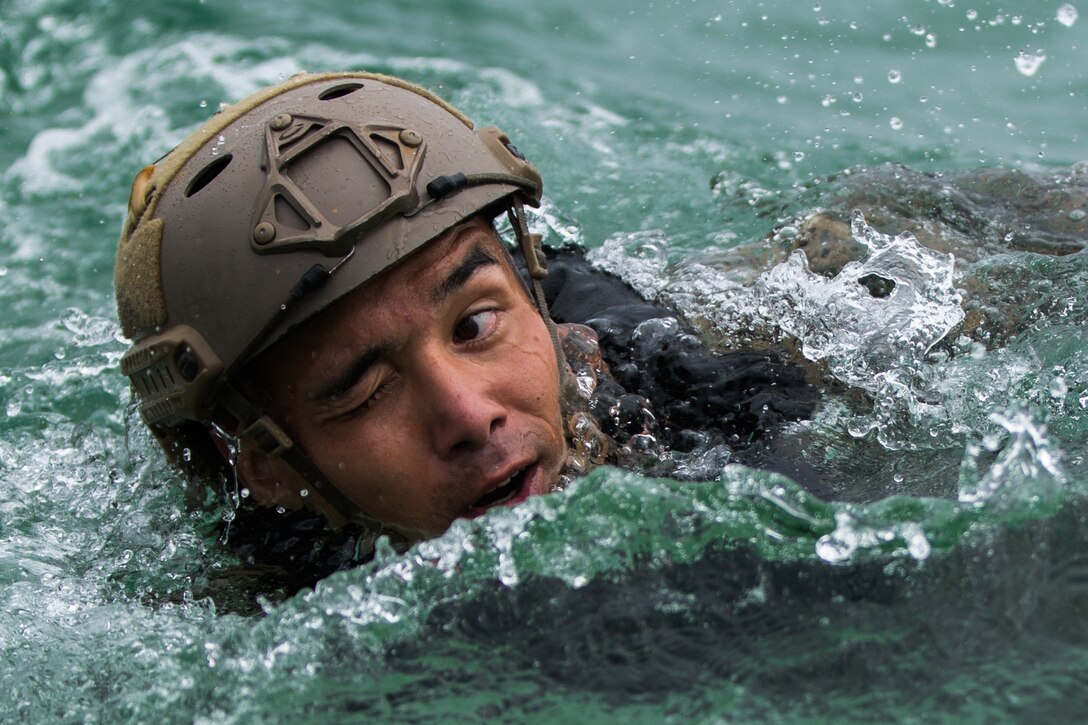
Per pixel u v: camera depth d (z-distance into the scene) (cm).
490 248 641
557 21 1534
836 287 812
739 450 707
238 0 1647
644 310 820
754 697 472
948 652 474
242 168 621
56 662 584
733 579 525
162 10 1638
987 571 504
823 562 523
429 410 609
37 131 1431
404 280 603
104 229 1255
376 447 616
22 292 1151
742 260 893
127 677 562
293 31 1575
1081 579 493
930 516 534
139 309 643
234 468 683
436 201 614
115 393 957
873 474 668
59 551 730
